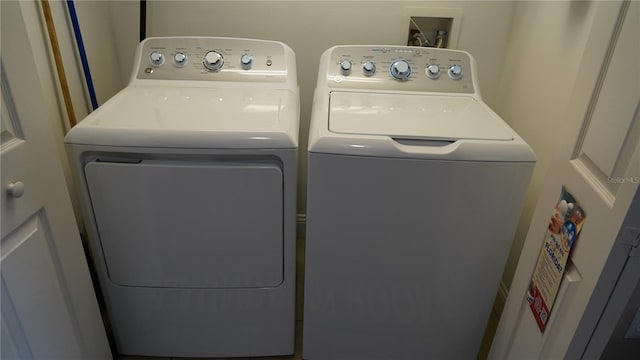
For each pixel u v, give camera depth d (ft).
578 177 3.14
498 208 4.11
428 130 4.09
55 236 3.55
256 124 4.10
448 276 4.53
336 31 6.27
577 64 4.45
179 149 3.91
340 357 5.23
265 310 4.96
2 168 2.89
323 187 4.06
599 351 3.12
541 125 5.19
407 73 5.12
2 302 2.97
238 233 4.41
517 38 6.00
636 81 2.54
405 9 6.10
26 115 3.13
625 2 2.70
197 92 4.87
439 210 4.13
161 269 4.60
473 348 5.06
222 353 5.29
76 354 4.03
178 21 6.17
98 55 5.84
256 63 5.24
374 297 4.72
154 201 4.19
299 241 7.58
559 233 3.35
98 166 4.00
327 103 4.63
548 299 3.47
